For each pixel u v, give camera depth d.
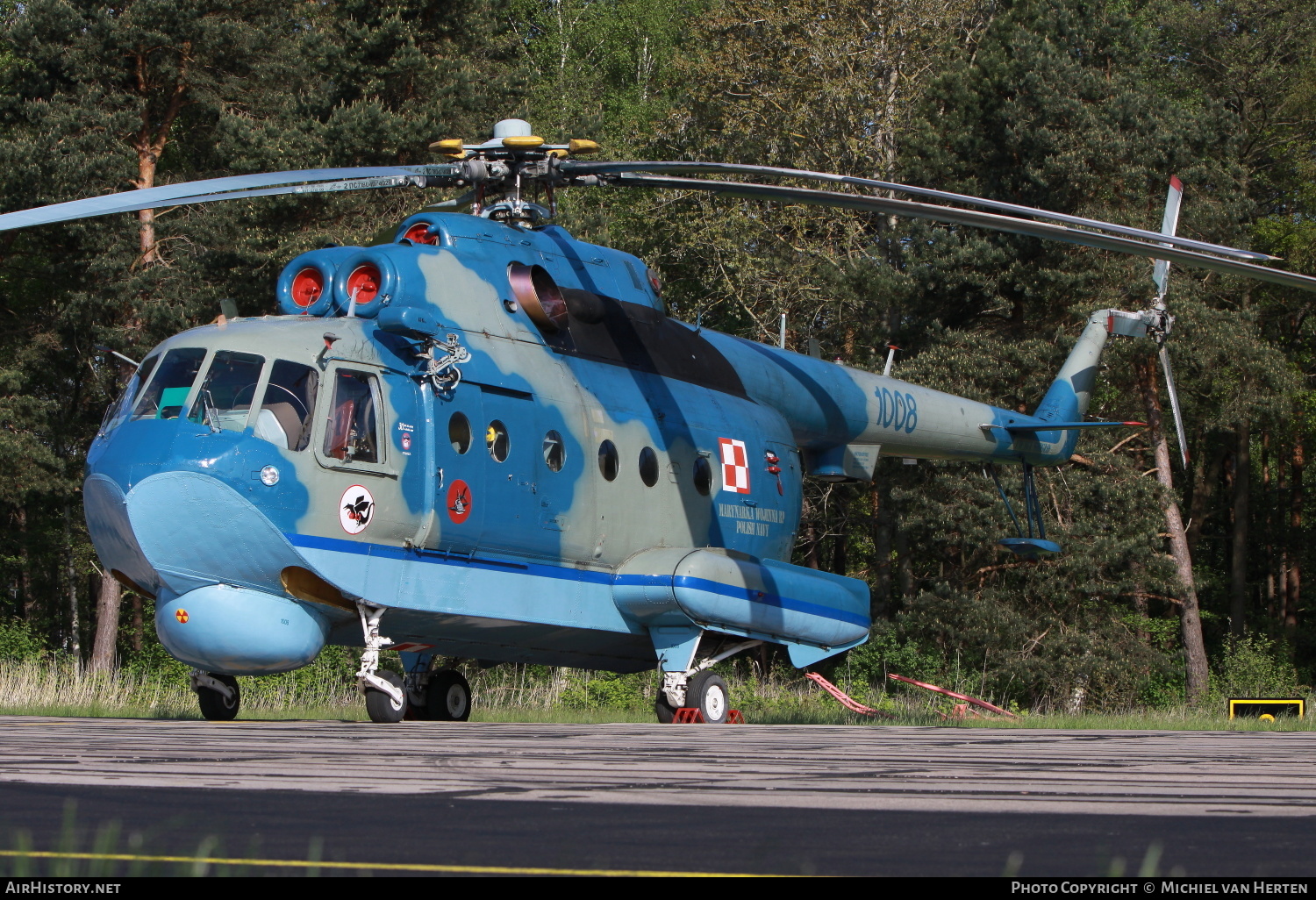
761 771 8.97
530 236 28.00
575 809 6.22
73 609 80.19
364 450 23.14
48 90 68.88
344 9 68.69
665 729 19.44
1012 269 65.62
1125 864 4.25
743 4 76.94
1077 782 7.98
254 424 21.94
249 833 5.13
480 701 56.50
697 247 74.44
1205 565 98.19
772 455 33.03
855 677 67.81
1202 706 62.88
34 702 40.25
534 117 90.25
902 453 38.69
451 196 66.69
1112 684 63.59
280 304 25.47
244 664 22.44
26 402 68.00
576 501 26.98
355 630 24.62
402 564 23.66
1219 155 73.50
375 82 66.62
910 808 6.29
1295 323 87.25
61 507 82.75
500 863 4.31
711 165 22.78
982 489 63.59
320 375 22.77
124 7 70.50
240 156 64.19
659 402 29.84
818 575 33.25
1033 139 64.50
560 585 26.86
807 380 35.31
